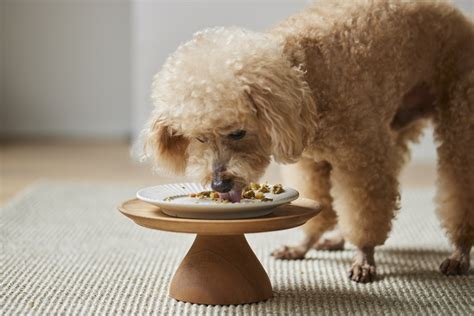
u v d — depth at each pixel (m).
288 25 2.27
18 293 2.15
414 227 3.10
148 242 2.83
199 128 1.90
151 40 5.07
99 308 2.02
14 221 3.13
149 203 2.04
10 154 5.22
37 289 2.19
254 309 2.01
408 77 2.40
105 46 6.11
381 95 2.31
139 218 1.96
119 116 6.18
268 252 2.69
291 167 2.55
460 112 2.41
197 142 2.04
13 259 2.53
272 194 2.12
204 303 2.04
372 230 2.29
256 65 1.90
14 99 6.12
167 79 1.93
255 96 1.87
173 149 2.16
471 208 2.41
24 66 6.09
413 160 5.09
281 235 2.98
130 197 3.72
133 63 6.10
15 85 6.11
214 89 1.85
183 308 2.01
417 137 2.82
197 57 1.91
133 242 2.83
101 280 2.29
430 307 2.03
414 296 2.13
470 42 2.49
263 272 2.11
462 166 2.42
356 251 2.46
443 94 2.50
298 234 2.99
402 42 2.35
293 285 2.25
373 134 2.25
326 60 2.19
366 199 2.27
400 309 2.01
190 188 2.22
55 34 6.08
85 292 2.16
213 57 1.90
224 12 5.05
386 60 2.31
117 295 2.13
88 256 2.60
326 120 2.19
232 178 1.97
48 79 6.12
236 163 1.97
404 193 3.85
